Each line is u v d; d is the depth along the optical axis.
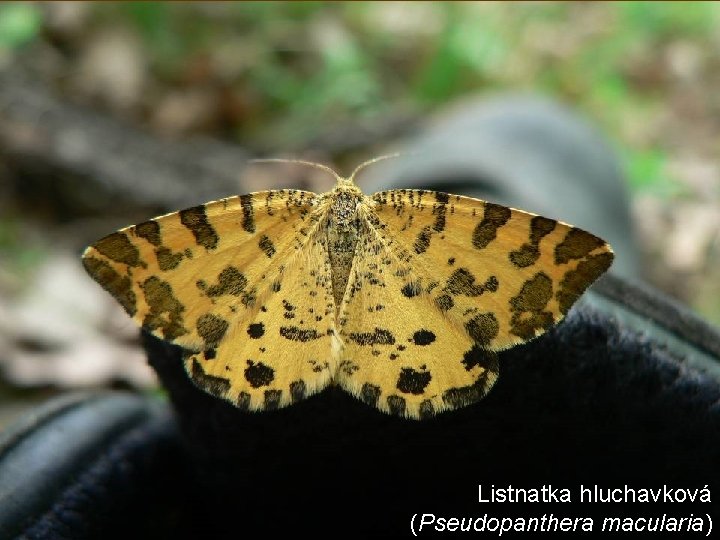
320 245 0.06
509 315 0.06
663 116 0.21
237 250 0.06
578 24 0.24
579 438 0.06
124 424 0.07
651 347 0.06
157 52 0.20
